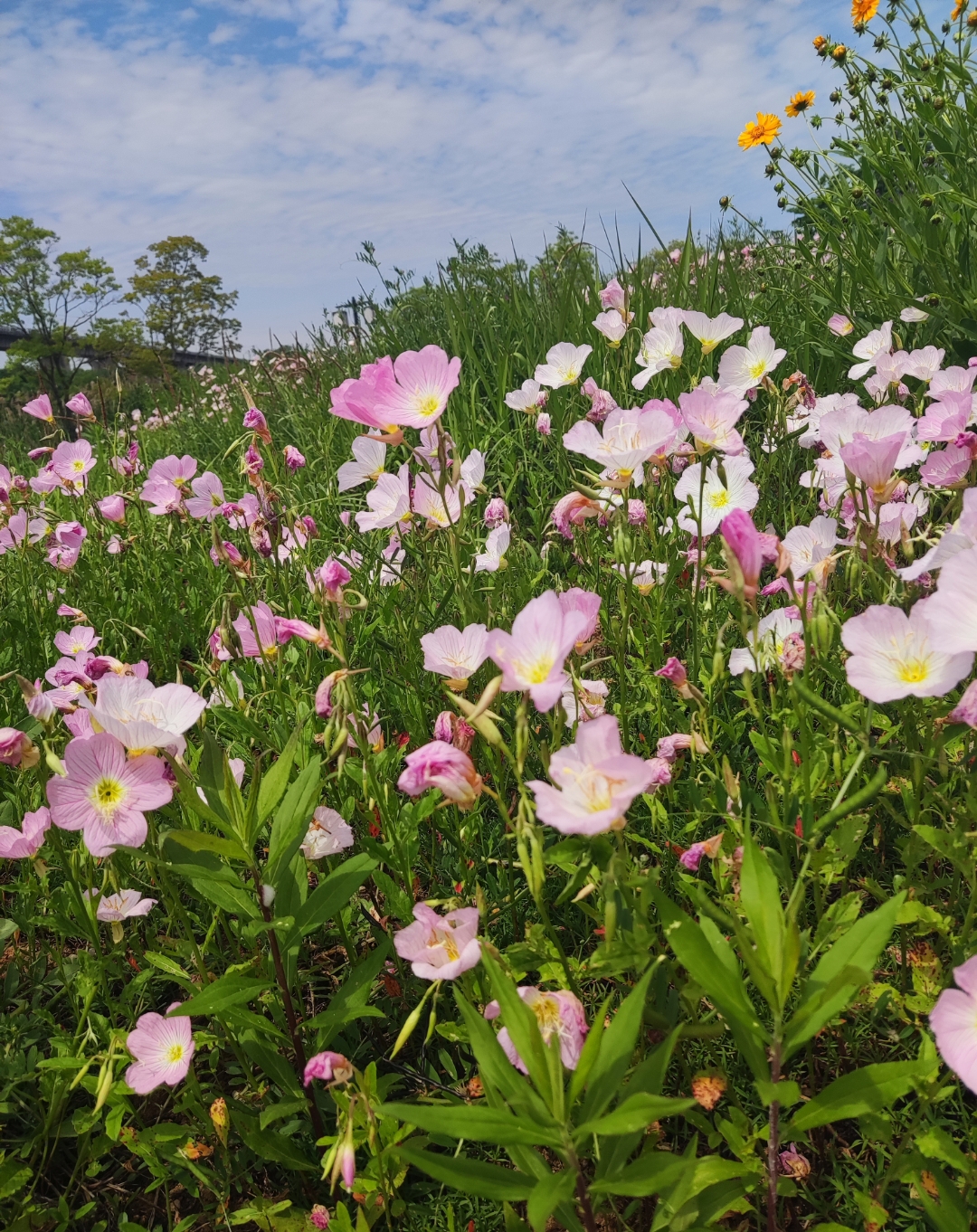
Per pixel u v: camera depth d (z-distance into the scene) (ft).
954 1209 4.05
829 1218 4.93
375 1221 5.15
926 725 5.57
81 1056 5.73
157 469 12.89
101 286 112.68
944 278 13.78
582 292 19.36
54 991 7.07
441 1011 6.43
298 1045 5.78
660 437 6.63
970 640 4.17
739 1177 4.42
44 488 15.64
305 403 23.26
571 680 6.57
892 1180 4.68
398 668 8.49
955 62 14.24
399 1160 5.17
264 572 10.85
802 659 6.30
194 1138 5.78
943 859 6.57
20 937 7.77
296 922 5.63
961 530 4.88
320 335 27.53
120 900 6.55
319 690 5.98
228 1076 6.59
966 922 4.86
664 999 5.31
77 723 6.18
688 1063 5.33
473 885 6.56
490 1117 3.82
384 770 6.84
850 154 15.10
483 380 18.02
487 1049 4.14
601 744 4.05
